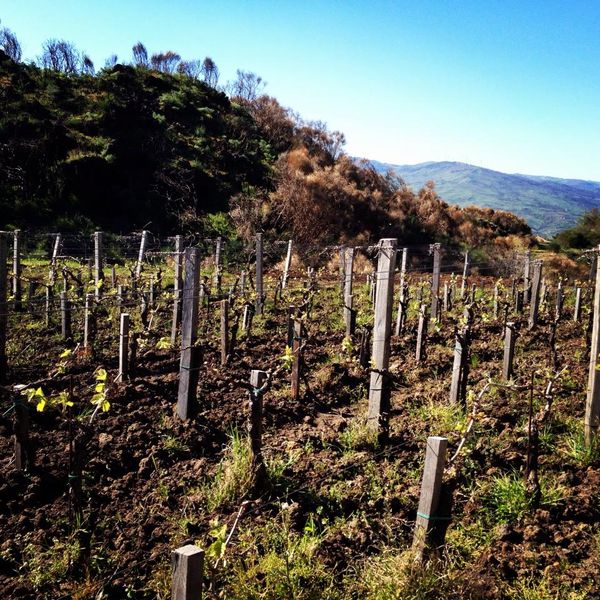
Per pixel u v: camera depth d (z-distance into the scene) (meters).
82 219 29.39
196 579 3.31
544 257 32.69
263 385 5.81
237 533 5.09
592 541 5.16
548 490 5.82
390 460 6.68
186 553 3.29
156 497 5.77
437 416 7.91
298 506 5.45
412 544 4.66
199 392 8.63
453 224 41.72
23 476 6.00
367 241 34.62
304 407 8.41
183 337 7.60
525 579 4.61
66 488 5.88
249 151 41.56
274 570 4.48
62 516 5.40
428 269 32.50
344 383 9.50
